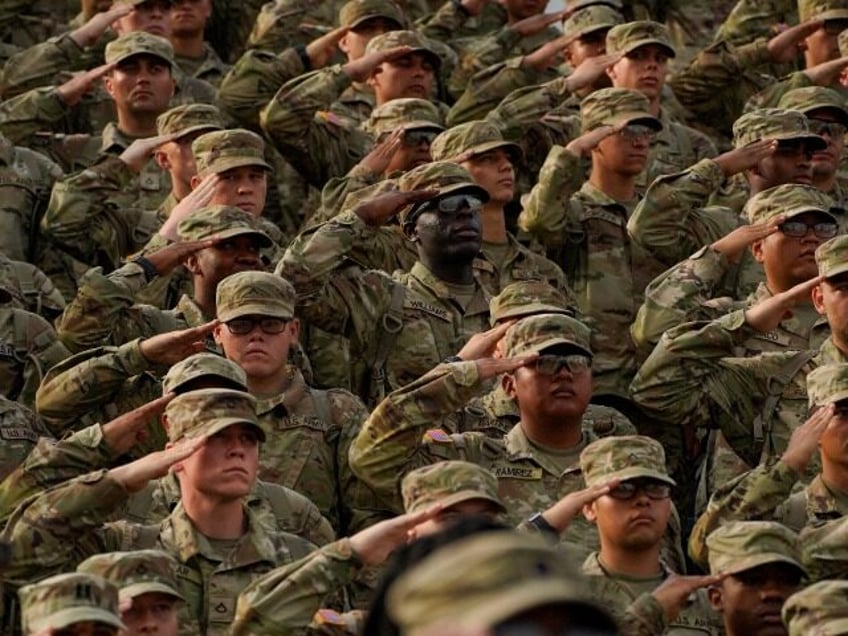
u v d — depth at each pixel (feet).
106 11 144.05
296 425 91.66
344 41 137.80
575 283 112.88
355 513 90.94
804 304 104.78
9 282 104.68
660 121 125.70
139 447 92.32
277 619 72.79
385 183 108.27
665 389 99.40
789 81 134.51
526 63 133.49
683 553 93.71
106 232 115.65
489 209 110.01
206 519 79.87
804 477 95.61
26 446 91.66
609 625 25.55
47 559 76.28
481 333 95.45
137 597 71.10
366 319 99.91
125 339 100.48
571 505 81.97
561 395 90.38
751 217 106.73
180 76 135.54
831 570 85.71
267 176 130.31
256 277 93.20
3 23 148.36
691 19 155.94
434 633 25.45
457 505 77.20
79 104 133.49
